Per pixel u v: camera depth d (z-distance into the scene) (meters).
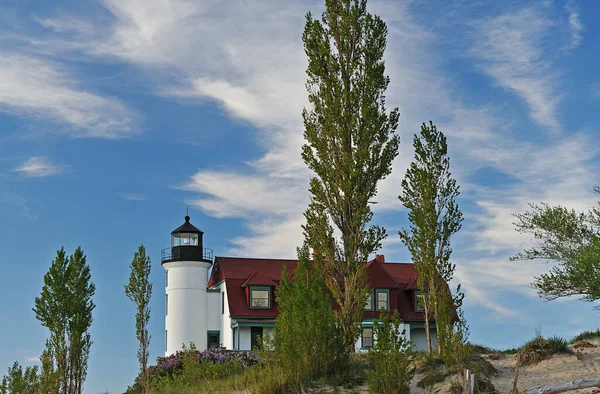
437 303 24.17
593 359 19.72
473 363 19.86
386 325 19.30
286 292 28.62
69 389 31.69
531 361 20.50
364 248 29.69
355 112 30.62
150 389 27.52
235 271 47.09
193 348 31.84
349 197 29.84
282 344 21.84
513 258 27.56
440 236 25.14
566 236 26.66
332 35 31.80
